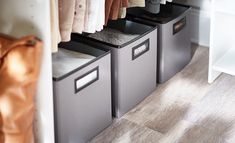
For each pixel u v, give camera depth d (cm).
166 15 252
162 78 244
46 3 148
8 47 144
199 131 206
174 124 212
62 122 180
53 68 184
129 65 210
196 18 283
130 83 215
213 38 236
